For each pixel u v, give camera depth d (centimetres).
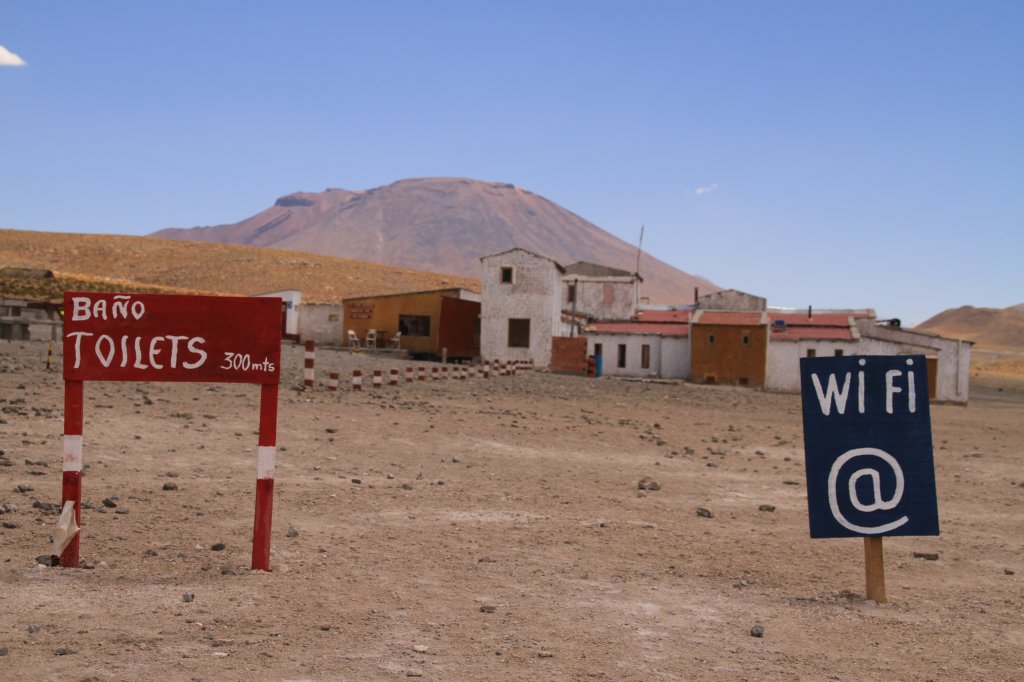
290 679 494
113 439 1366
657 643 606
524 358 5853
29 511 884
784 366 5272
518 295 5850
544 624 636
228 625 584
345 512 1007
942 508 1328
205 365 711
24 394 1792
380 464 1383
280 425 1691
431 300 6231
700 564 868
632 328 5744
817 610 718
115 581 666
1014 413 4488
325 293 15100
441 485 1235
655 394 3856
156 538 819
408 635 590
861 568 895
